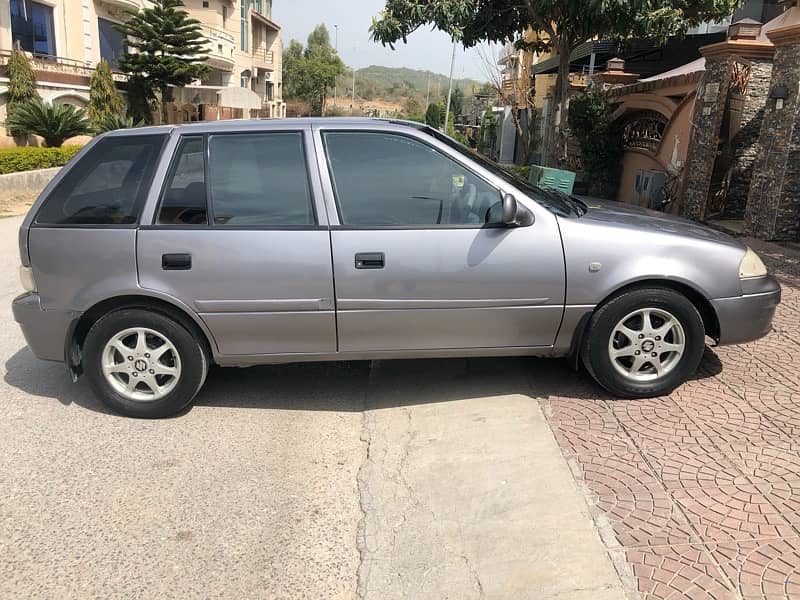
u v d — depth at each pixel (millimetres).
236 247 4043
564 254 4031
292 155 4148
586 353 4172
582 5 9750
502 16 11875
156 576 2875
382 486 3512
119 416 4395
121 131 4281
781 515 2953
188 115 36344
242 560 2977
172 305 4164
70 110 19906
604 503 3133
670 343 4184
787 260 7941
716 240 4227
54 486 3561
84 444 4020
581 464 3486
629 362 4242
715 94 10242
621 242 4055
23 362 5426
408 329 4137
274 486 3564
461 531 3078
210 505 3389
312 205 4094
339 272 4027
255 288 4062
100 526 3217
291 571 2906
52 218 4184
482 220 4129
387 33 10414
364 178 4129
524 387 4527
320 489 3535
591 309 4090
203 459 3842
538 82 31125
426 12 10188
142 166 4180
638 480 3303
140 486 3555
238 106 32812
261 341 4184
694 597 2498
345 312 4086
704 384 4418
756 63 10062
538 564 2775
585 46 18516
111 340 4219
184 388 4266
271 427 4234
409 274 4027
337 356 4234
